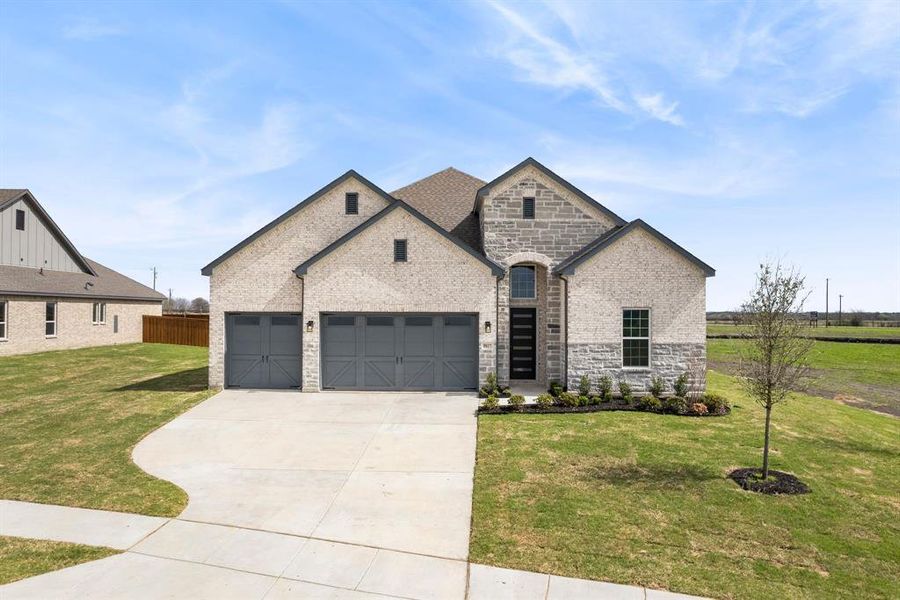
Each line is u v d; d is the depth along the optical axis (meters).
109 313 31.58
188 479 9.39
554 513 7.91
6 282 24.78
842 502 8.45
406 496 8.66
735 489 8.86
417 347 16.50
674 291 15.60
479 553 6.82
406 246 16.25
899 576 6.35
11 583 6.07
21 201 27.61
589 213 16.95
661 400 15.16
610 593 5.96
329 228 17.14
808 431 12.73
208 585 6.11
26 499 8.46
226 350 16.91
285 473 9.70
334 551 6.91
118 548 6.94
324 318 16.58
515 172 16.97
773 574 6.36
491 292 16.17
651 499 8.41
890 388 24.48
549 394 15.30
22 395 16.12
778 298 9.45
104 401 15.19
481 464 10.04
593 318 15.59
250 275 16.91
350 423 12.91
